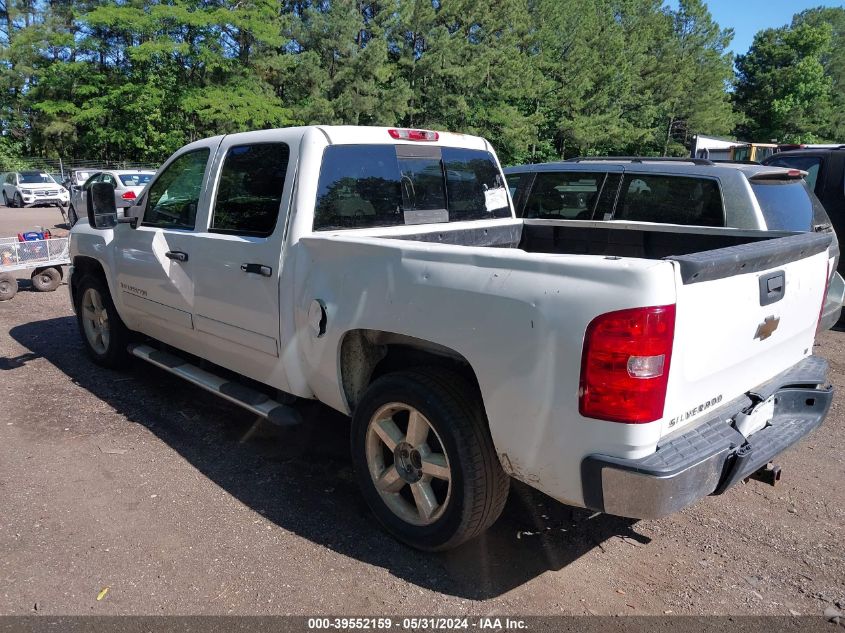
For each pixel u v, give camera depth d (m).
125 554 3.02
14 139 44.28
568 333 2.37
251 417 4.66
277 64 33.34
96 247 5.21
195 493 3.59
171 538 3.16
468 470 2.75
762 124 62.00
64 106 33.72
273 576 2.89
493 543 3.21
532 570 2.99
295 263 3.44
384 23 36.03
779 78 59.59
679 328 2.31
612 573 2.98
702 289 2.39
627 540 3.26
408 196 4.06
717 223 5.78
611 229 4.43
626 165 6.56
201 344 4.27
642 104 45.78
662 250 4.18
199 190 4.22
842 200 7.41
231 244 3.78
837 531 3.37
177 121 34.25
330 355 3.30
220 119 32.25
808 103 59.41
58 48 40.22
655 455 2.37
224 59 33.47
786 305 2.95
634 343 2.24
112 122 34.09
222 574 2.89
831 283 5.75
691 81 50.81
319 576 2.90
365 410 3.16
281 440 4.30
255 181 3.77
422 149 4.16
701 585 2.91
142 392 5.10
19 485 3.63
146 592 2.76
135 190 15.73
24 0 43.69
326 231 3.54
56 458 3.97
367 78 34.34
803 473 4.04
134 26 30.91
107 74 34.66
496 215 4.77
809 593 2.86
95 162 37.47
